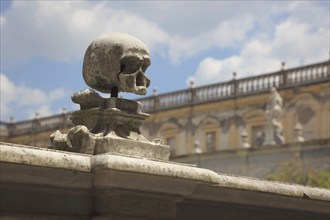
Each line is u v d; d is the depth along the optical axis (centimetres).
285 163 4894
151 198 559
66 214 530
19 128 7456
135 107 583
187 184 569
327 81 5094
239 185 630
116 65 569
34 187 509
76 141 548
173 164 561
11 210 499
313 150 4750
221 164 5366
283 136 5275
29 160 488
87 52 585
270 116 5181
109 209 536
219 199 629
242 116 5684
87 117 575
